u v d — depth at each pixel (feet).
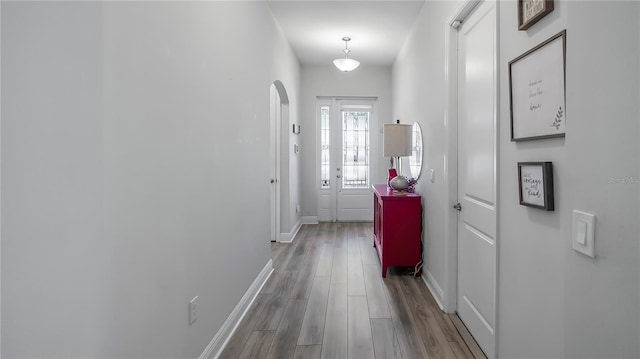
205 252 5.87
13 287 2.52
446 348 6.48
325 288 9.64
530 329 4.49
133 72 3.80
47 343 2.77
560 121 3.76
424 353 6.32
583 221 2.75
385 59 17.49
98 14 3.25
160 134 4.38
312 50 15.97
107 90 3.38
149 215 4.16
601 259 2.57
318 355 6.28
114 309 3.52
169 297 4.68
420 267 10.49
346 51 15.38
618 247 2.39
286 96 14.60
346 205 19.81
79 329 3.07
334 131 19.43
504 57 5.13
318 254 13.15
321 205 19.80
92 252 3.21
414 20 12.19
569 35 2.95
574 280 2.91
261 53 9.84
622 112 2.36
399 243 10.49
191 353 5.36
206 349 5.91
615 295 2.43
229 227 7.08
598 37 2.60
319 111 19.52
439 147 8.70
